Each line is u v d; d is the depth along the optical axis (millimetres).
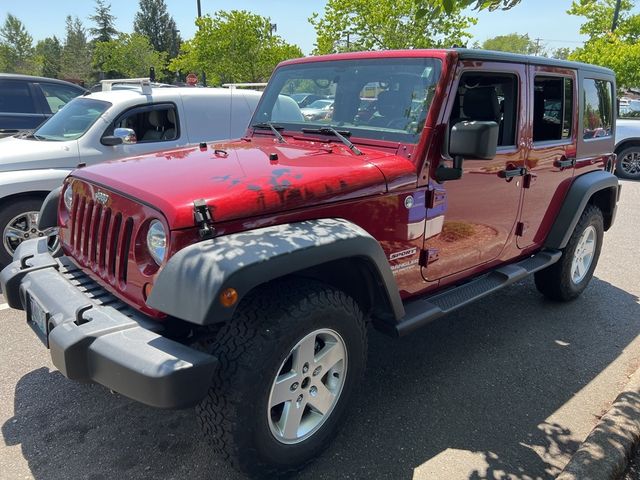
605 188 4664
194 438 2822
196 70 24875
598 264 5922
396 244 2873
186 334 2396
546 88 3949
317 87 3529
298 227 2350
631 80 16719
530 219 3930
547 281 4594
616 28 20078
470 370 3574
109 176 2609
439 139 2930
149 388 1991
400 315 2797
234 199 2260
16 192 5070
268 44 23031
